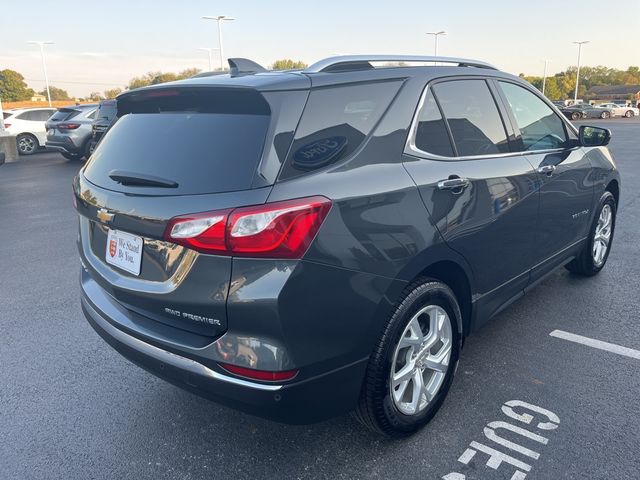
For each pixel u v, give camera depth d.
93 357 3.78
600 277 5.05
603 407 3.02
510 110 3.51
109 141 2.85
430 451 2.70
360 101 2.51
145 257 2.42
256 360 2.13
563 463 2.58
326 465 2.62
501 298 3.42
